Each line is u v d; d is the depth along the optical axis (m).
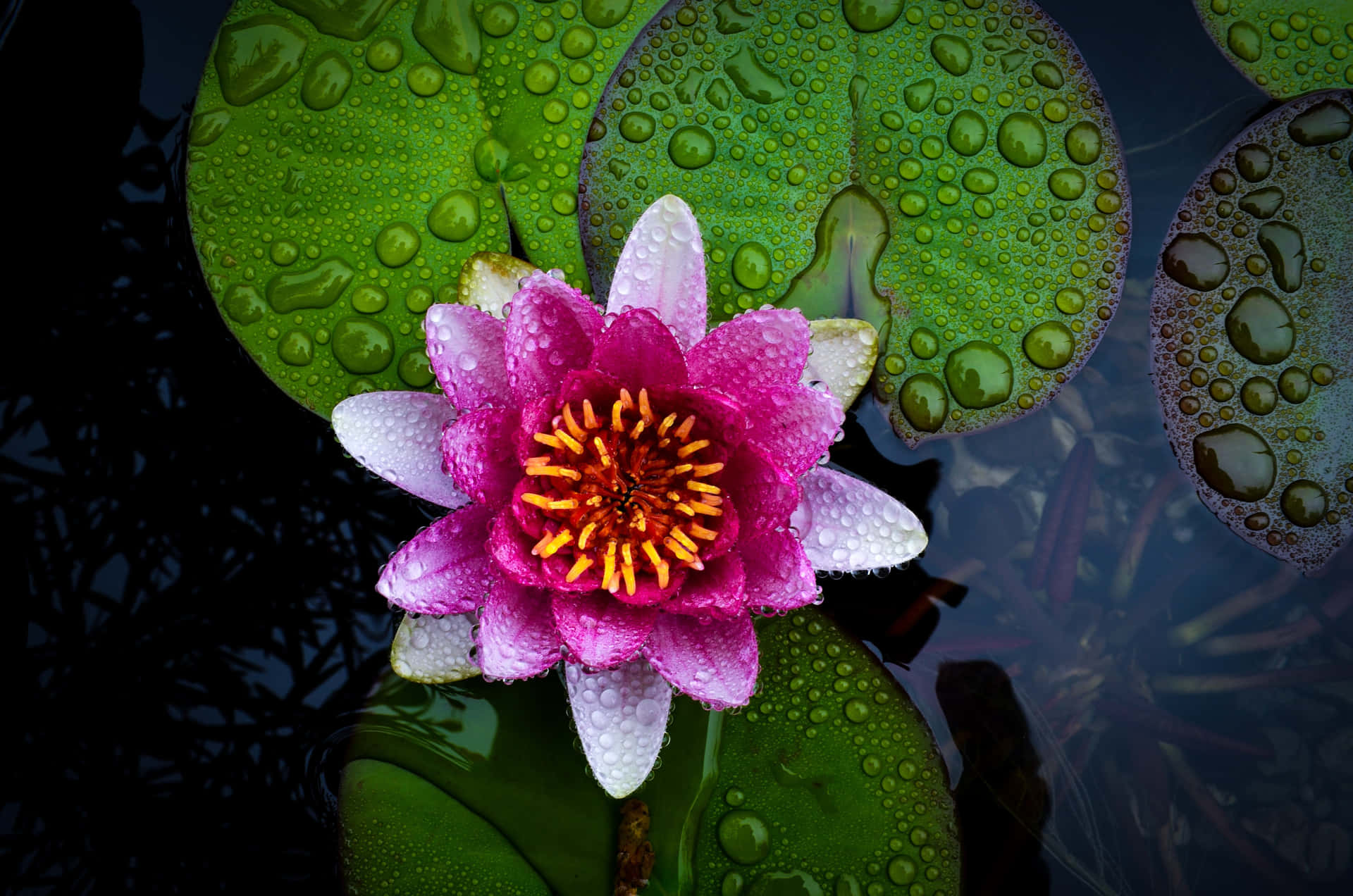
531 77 0.47
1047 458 0.48
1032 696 0.47
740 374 0.43
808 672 0.46
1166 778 0.47
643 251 0.43
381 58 0.46
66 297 0.47
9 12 0.47
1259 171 0.47
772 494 0.42
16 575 0.46
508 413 0.42
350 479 0.47
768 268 0.47
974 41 0.47
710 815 0.45
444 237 0.46
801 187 0.47
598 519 0.44
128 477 0.47
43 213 0.47
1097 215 0.47
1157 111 0.48
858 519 0.43
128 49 0.48
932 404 0.47
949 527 0.48
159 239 0.47
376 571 0.47
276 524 0.47
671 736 0.45
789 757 0.45
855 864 0.45
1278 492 0.47
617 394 0.43
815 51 0.47
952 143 0.47
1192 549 0.48
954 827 0.45
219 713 0.46
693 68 0.47
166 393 0.47
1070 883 0.46
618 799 0.45
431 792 0.45
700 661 0.42
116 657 0.46
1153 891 0.46
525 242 0.47
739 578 0.42
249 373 0.47
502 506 0.43
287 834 0.46
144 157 0.48
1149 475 0.48
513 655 0.42
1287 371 0.47
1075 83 0.47
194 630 0.46
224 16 0.46
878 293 0.47
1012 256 0.47
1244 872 0.46
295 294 0.46
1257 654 0.47
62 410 0.47
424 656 0.44
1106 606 0.47
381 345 0.46
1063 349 0.47
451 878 0.45
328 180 0.46
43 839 0.46
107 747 0.46
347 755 0.46
